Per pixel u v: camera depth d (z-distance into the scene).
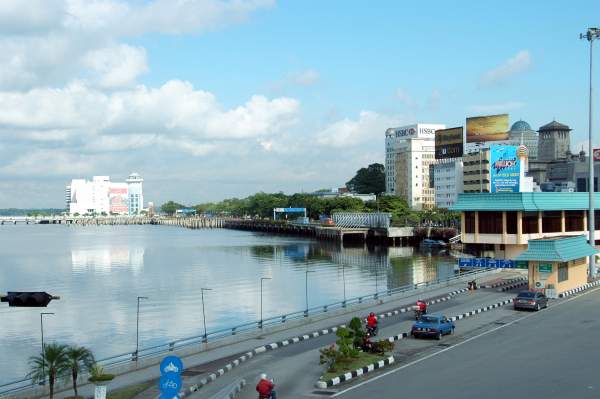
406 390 39.44
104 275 141.12
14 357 69.19
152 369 51.19
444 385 40.34
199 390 40.91
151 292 114.50
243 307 97.81
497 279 97.31
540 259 77.56
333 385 41.41
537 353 48.91
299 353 52.59
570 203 118.31
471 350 50.81
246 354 51.97
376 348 49.31
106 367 55.78
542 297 70.81
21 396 43.62
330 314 71.94
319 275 137.62
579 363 45.41
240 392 40.06
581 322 61.47
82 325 85.12
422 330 55.94
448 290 87.62
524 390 38.78
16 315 92.50
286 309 95.62
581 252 85.44
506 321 63.41
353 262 164.88
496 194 112.38
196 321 87.06
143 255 191.50
